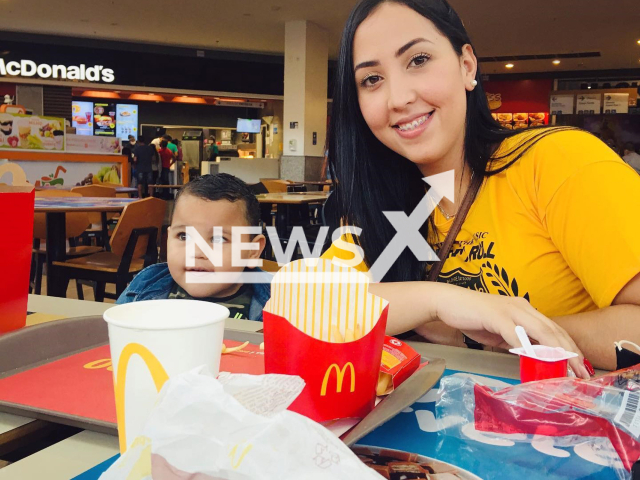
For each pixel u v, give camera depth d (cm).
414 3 110
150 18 1120
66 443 55
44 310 113
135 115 1806
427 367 73
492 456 51
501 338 91
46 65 1299
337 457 35
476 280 126
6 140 741
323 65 1197
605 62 1491
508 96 1691
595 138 116
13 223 85
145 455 35
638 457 47
